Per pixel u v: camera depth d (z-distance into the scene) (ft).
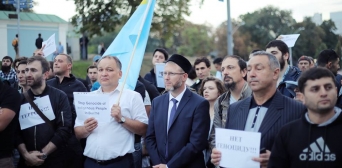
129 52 21.01
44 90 18.28
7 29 96.07
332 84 11.07
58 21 104.99
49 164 18.01
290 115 12.96
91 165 17.22
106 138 16.85
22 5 67.56
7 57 36.50
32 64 17.90
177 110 16.42
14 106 16.69
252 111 13.65
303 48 123.65
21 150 17.80
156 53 29.43
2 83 16.70
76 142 19.66
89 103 16.83
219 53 217.56
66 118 18.22
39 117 17.92
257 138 12.53
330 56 22.41
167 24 93.61
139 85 22.48
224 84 17.85
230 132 12.93
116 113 16.55
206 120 16.20
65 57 23.27
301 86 11.39
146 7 19.57
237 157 12.78
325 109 10.98
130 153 17.47
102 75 17.43
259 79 13.20
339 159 10.93
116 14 91.91
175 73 16.40
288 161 11.53
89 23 93.71
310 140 11.17
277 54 19.67
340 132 11.01
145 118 17.71
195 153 15.75
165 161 16.26
